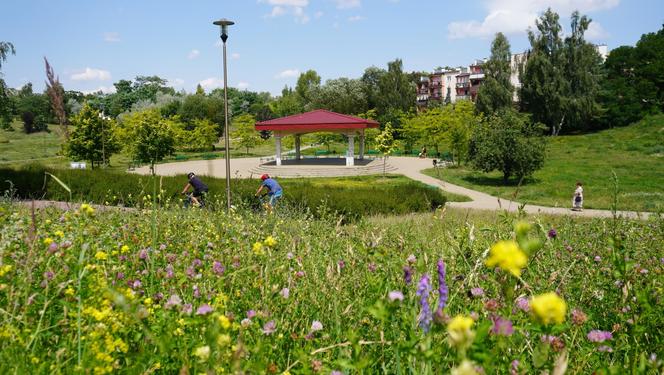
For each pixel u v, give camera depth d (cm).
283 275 319
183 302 258
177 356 183
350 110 7981
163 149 4812
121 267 311
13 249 295
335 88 8050
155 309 232
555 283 315
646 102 5744
